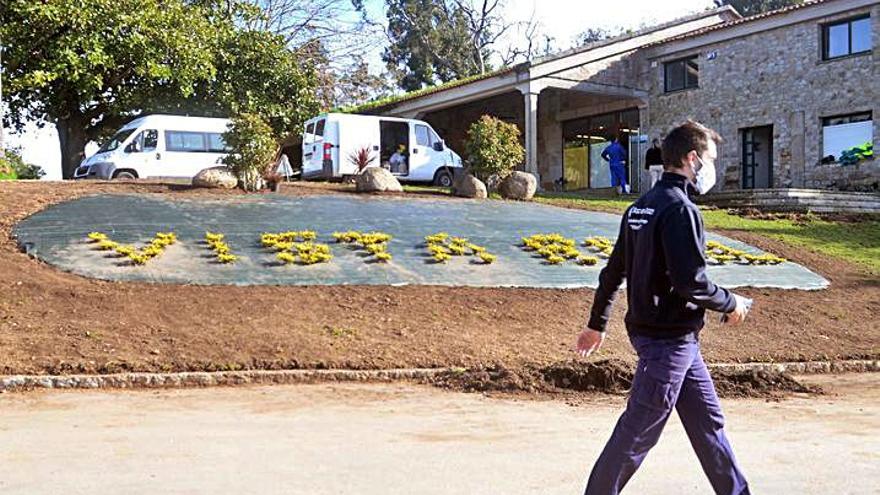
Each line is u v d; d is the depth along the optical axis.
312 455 5.29
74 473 4.74
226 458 5.17
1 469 4.82
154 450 5.38
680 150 3.62
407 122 24.50
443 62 55.75
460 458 5.26
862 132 23.80
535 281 12.83
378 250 13.15
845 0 23.75
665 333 3.51
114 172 23.38
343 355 9.14
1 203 14.12
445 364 9.21
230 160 17.17
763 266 15.03
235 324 9.75
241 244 12.95
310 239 13.53
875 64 23.31
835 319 12.27
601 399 7.82
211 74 27.14
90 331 9.11
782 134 25.47
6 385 7.66
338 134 23.41
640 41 28.73
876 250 17.19
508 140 19.77
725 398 7.97
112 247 12.12
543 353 9.82
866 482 4.71
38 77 23.00
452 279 12.45
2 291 10.01
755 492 4.49
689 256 3.39
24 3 22.52
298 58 36.47
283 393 7.86
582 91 27.84
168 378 8.14
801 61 25.00
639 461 3.52
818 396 8.18
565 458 5.30
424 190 19.59
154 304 10.17
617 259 3.76
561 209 18.44
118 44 24.47
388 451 5.45
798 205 21.17
